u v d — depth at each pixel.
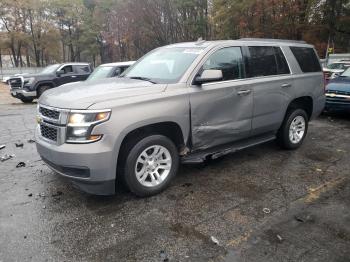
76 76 16.05
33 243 3.15
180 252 3.01
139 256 2.96
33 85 14.59
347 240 3.18
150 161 4.05
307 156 5.66
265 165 5.21
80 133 3.50
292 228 3.38
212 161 5.39
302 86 5.83
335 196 4.12
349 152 5.91
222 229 3.37
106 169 3.58
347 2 25.16
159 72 4.63
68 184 4.52
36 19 48.00
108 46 47.22
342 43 28.25
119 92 3.78
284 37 26.39
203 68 4.43
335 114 9.66
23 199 4.07
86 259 2.92
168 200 4.01
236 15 28.77
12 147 6.43
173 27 29.75
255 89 4.99
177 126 4.15
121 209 3.79
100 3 43.31
